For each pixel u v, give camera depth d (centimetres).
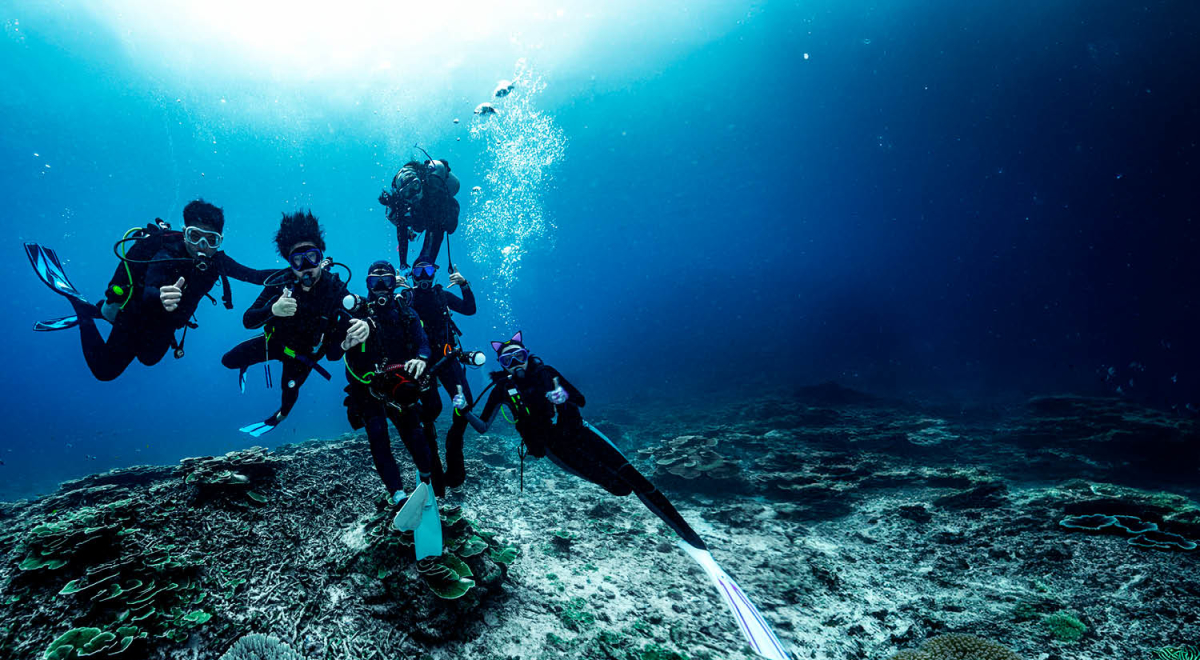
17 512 519
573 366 4056
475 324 8856
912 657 356
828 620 448
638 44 3906
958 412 1441
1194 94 3409
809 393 1611
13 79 2956
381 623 354
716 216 7950
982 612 441
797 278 8712
